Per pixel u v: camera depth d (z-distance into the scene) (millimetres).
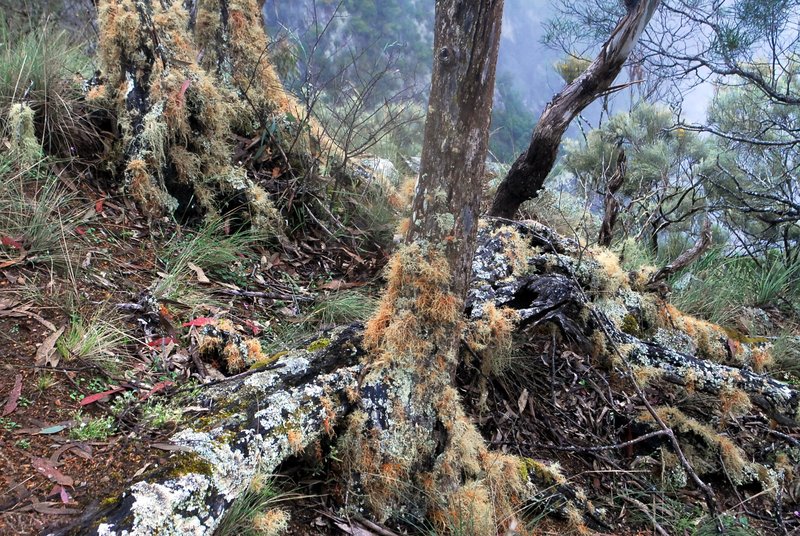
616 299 4070
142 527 1984
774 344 4781
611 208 4629
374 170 5406
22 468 2154
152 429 2439
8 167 3531
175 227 4020
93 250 3492
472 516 2666
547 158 4207
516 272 3756
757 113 6898
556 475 3135
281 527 2361
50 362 2650
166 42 4191
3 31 4676
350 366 2777
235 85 4719
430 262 2674
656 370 3658
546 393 3846
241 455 2344
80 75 4387
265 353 3191
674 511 3312
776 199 5852
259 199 4328
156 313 3154
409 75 6910
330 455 2650
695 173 6582
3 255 3129
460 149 2549
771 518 3477
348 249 4598
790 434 4016
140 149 4012
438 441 2801
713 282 5434
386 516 2674
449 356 2797
